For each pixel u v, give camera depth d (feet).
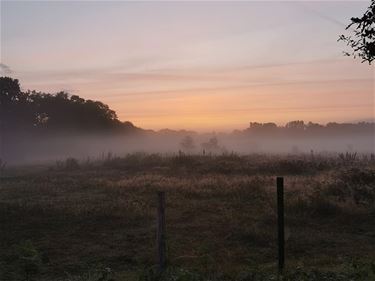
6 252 36.40
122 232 43.29
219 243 39.04
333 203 51.31
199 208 53.36
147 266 32.22
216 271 29.30
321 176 76.64
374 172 65.82
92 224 46.44
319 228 44.88
